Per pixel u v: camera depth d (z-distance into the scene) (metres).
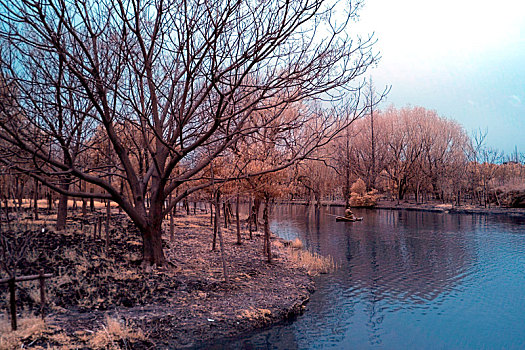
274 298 11.32
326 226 34.31
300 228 32.69
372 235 28.19
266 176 15.55
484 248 22.64
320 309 11.20
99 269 11.34
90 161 16.47
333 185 55.44
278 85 10.86
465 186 60.81
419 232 30.03
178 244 17.67
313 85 10.93
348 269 16.97
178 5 10.16
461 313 11.17
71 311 8.49
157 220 12.32
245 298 10.95
